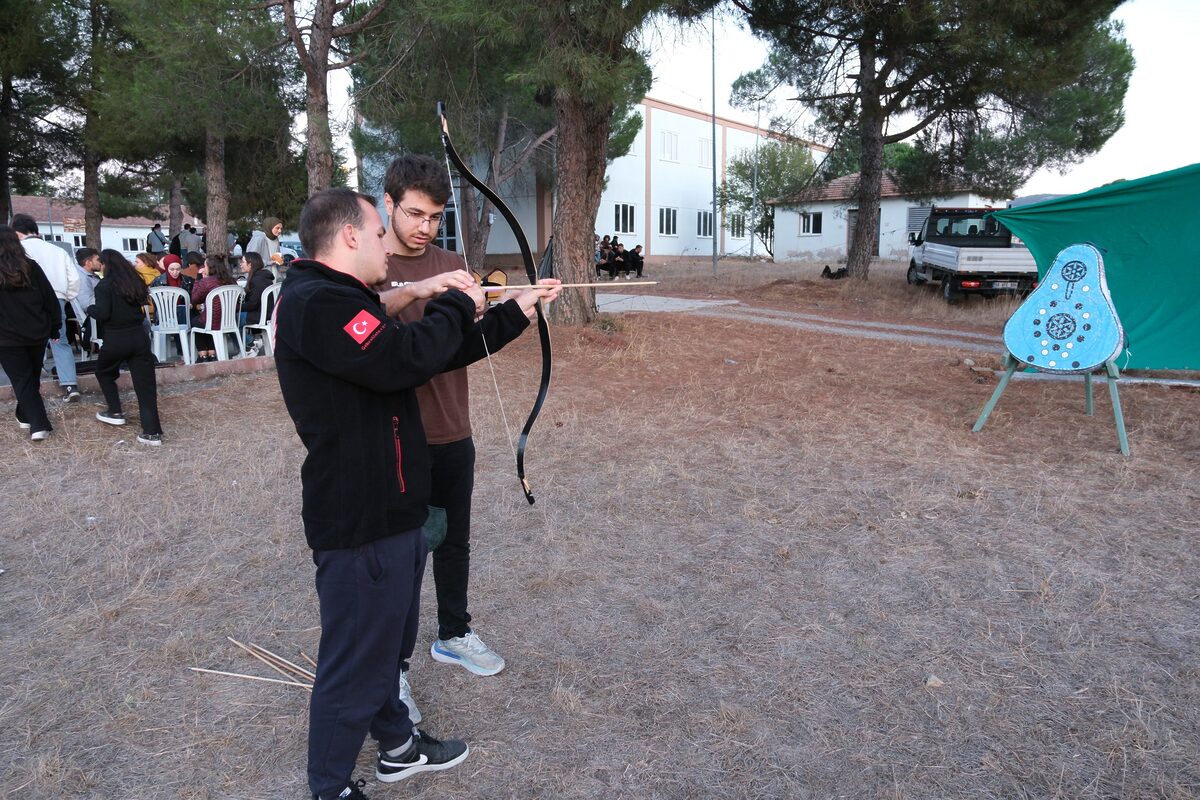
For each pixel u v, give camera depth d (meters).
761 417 7.00
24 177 23.48
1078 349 5.89
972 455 5.78
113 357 6.07
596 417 6.98
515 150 25.55
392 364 1.99
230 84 12.80
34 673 3.10
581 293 10.83
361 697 2.17
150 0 11.71
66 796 2.42
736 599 3.68
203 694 2.97
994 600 3.62
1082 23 13.27
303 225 2.11
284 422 6.80
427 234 2.76
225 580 3.93
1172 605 3.53
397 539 2.18
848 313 14.91
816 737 2.69
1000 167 19.88
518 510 4.82
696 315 13.66
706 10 10.77
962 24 12.63
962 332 12.54
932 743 2.65
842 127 17.86
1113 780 2.45
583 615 3.55
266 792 2.45
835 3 13.97
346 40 13.52
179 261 10.83
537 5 7.60
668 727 2.75
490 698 2.94
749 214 37.88
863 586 3.78
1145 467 5.43
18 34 17.45
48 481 5.30
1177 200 7.93
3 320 5.76
